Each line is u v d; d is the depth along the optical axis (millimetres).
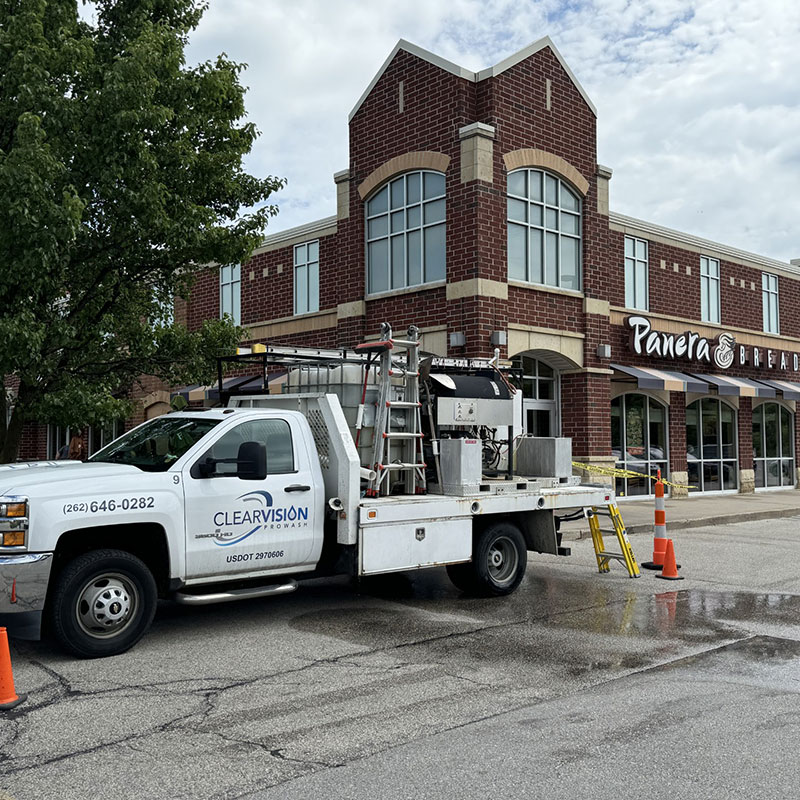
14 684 6047
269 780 4395
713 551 13117
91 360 11547
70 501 6586
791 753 4727
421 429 9273
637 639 7480
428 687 6039
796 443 27234
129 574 6887
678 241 23266
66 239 9336
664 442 22359
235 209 12242
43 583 6371
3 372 9844
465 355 16453
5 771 4523
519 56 17344
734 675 6336
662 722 5254
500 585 9422
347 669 6516
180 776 4445
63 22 10688
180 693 5895
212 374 12430
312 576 8250
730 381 22984
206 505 7312
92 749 4840
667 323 22641
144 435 8203
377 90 18562
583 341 18516
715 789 4246
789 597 9422
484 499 9109
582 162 18656
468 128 16500
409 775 4445
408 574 10914
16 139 10117
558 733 5066
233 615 8492
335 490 8195
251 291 23141
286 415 8125
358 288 18812
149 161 10266
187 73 11453
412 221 17906
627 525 15586
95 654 6730
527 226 17625
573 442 18641
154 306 12578
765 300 26516
